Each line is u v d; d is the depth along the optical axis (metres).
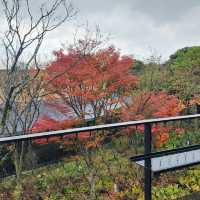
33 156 8.66
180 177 5.02
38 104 11.60
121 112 12.38
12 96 10.61
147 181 3.05
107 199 3.84
